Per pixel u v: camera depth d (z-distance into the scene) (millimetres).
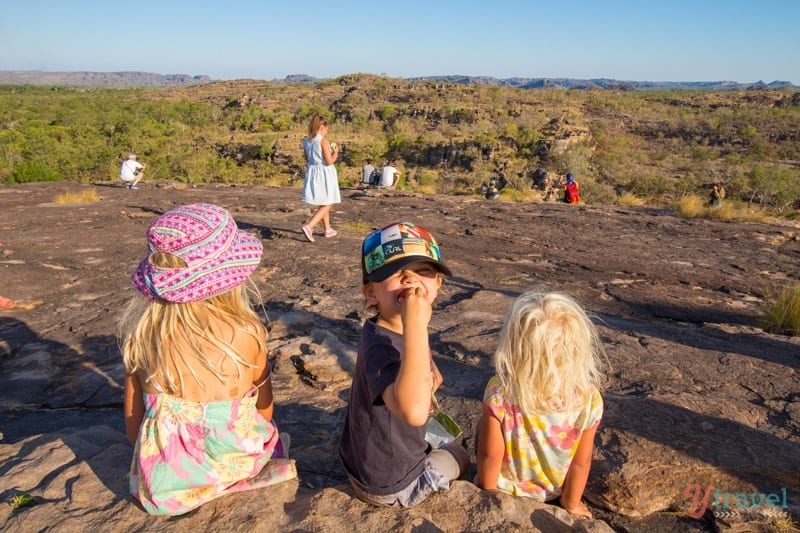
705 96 172625
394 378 1968
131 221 10281
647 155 100250
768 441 2996
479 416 3402
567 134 90438
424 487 2271
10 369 4266
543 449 2348
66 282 6469
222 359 2123
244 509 2209
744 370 4105
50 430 3467
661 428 3059
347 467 2340
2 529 2115
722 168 82500
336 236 8961
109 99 175250
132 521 2143
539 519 2275
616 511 2625
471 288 6543
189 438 2148
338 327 4926
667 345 4582
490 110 133125
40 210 11234
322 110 134750
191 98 187875
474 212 12320
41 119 131625
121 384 4027
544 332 2193
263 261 7320
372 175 18281
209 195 13867
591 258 8344
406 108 137375
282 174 81688
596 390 2332
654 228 11070
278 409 3455
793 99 157000
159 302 2084
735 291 7020
